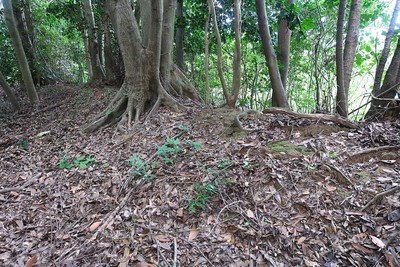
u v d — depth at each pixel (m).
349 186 2.51
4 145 5.14
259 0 4.79
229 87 9.27
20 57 7.97
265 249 2.16
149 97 5.26
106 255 2.28
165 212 2.66
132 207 2.80
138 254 2.25
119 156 3.85
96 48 9.80
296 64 7.96
